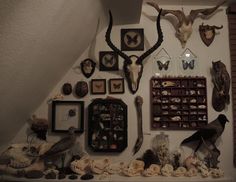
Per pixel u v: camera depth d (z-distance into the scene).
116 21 2.00
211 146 1.93
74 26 1.57
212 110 1.98
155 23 2.04
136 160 1.83
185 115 1.96
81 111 1.97
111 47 1.86
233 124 1.96
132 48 2.01
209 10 1.97
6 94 1.43
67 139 1.80
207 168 1.78
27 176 1.70
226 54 2.02
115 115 1.94
